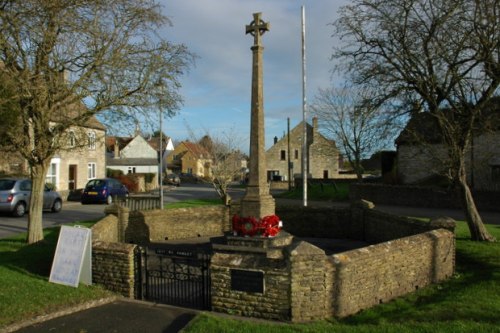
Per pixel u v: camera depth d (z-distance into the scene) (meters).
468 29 10.73
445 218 10.31
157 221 15.06
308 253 6.94
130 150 65.62
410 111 11.99
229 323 6.25
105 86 10.75
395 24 11.25
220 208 16.59
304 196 21.92
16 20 9.42
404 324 6.16
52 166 31.70
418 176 32.22
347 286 7.41
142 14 11.05
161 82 11.52
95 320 6.59
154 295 8.42
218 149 36.59
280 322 6.63
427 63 11.32
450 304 7.47
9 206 19.73
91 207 26.41
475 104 11.48
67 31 10.21
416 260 8.93
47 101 10.78
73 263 8.20
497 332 5.73
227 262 7.29
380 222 13.93
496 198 22.42
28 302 6.98
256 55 10.81
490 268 9.56
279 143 63.41
